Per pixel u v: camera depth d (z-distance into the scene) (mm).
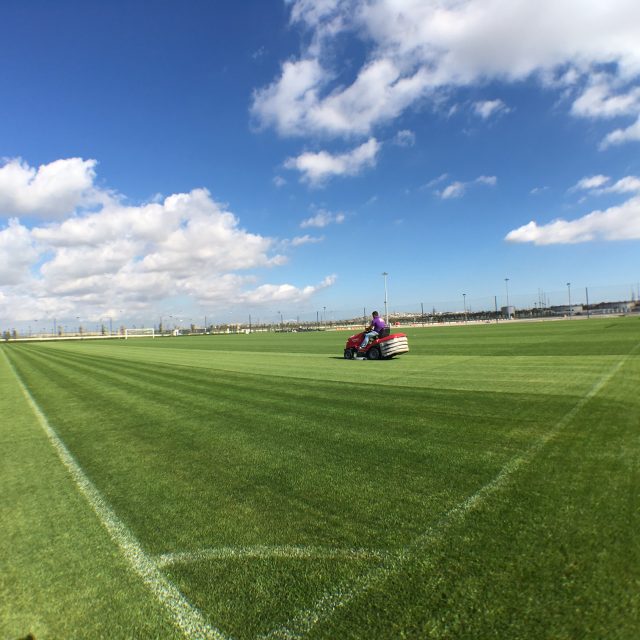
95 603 2568
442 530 3133
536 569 2578
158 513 3771
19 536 3480
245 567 2848
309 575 2707
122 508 3924
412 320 105750
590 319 53031
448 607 2312
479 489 3803
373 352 16656
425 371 11664
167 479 4613
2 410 9312
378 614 2301
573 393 7457
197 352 27062
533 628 2111
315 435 5930
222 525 3469
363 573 2688
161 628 2326
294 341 37656
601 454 4430
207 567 2875
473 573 2590
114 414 8289
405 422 6289
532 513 3275
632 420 5594
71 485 4598
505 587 2434
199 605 2492
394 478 4211
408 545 2969
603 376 9023
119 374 15414
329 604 2416
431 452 4887
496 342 20922
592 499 3436
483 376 10086
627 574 2473
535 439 5074
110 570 2916
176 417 7688
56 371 17781
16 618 2457
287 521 3461
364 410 7254
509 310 81000
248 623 2311
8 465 5406
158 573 2842
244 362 17875
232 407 8258
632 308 76688
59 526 3623
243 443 5777
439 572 2629
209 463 5055
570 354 13648
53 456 5711
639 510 3203
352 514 3506
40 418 8242
